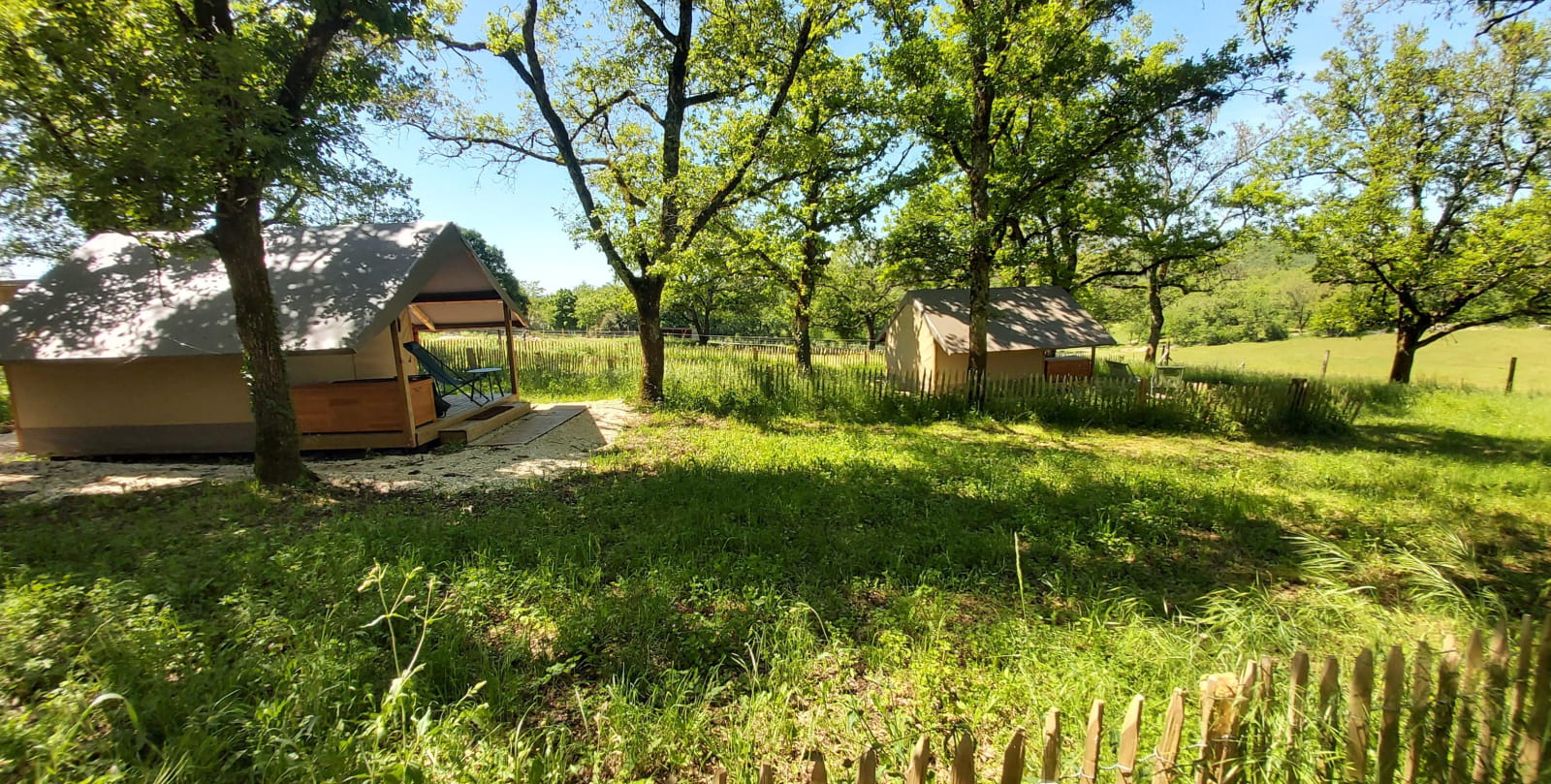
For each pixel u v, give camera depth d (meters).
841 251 23.48
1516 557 5.27
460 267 11.38
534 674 3.35
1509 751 2.08
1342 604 4.11
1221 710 1.95
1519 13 6.23
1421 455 10.30
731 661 3.53
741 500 6.56
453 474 8.28
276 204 7.84
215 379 9.57
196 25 6.28
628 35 13.47
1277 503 6.81
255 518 6.01
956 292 21.66
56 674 2.97
